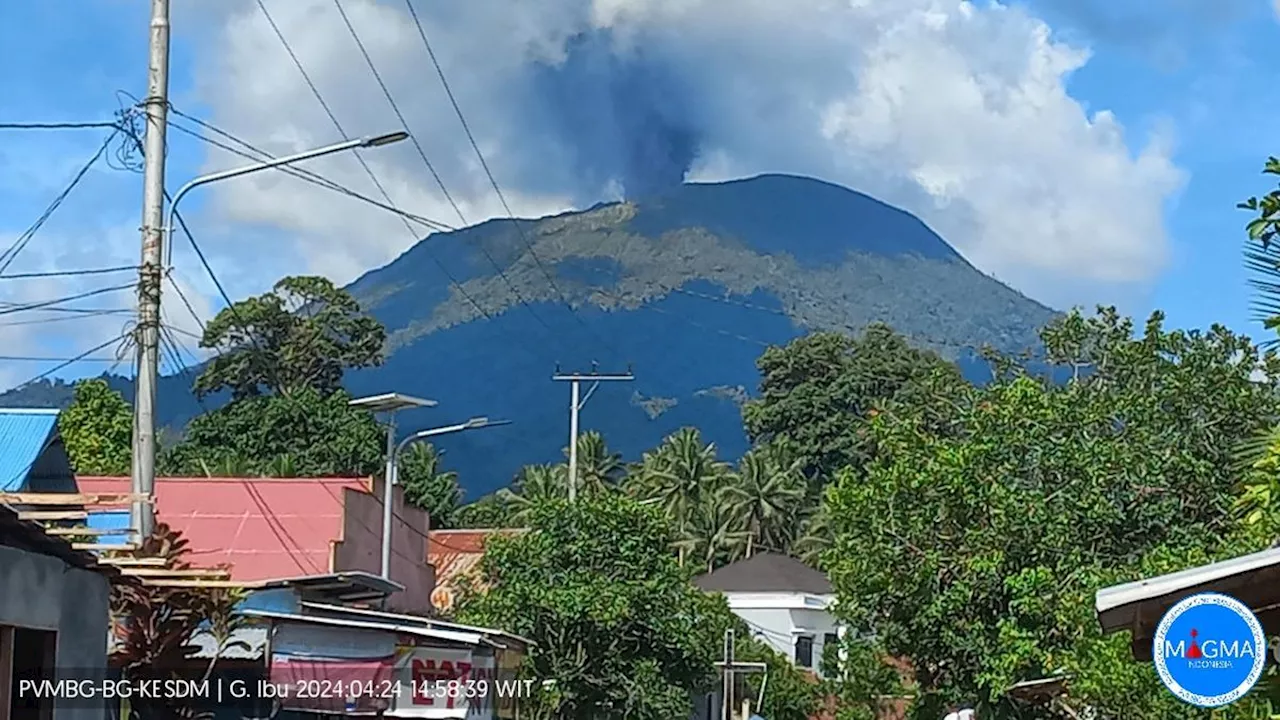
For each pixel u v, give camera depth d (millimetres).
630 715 31828
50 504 14344
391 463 28469
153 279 16422
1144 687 14078
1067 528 23797
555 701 30625
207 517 28422
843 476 26047
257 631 18859
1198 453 25453
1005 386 27578
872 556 24625
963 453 24625
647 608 32344
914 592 24375
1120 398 25953
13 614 12688
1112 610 8969
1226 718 11055
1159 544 23297
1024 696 21906
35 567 13180
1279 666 9414
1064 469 24797
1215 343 27219
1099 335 30328
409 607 31734
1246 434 25344
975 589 23797
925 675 25391
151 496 15414
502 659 21219
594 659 31984
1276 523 10875
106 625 14922
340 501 28516
